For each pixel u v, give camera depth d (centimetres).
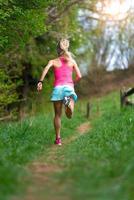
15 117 2238
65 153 1024
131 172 685
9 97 2011
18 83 2219
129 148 873
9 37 1703
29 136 1274
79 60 3709
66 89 1230
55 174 738
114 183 647
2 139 1150
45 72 1244
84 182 659
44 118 2172
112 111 2570
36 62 2605
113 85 4538
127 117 1641
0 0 1517
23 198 604
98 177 679
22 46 1842
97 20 3728
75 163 817
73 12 2675
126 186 622
